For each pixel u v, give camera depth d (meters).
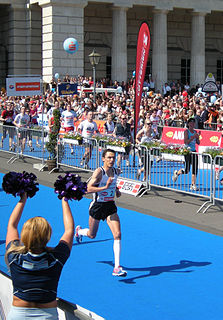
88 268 8.38
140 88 16.00
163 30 45.00
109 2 42.47
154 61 45.31
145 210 12.15
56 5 39.38
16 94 17.30
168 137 22.73
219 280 7.79
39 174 16.97
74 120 22.14
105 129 18.23
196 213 11.76
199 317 6.51
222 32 52.59
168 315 6.58
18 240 4.33
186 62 51.19
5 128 22.39
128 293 7.32
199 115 22.67
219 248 9.37
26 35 42.78
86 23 46.72
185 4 45.56
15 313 4.07
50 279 4.09
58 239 10.06
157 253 9.11
